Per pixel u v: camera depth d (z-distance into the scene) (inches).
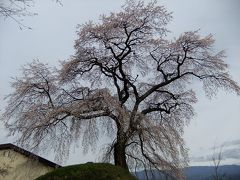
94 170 599.8
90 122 830.5
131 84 894.4
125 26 895.1
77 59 894.4
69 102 882.1
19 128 856.3
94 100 816.9
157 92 991.6
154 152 837.8
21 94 892.0
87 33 884.0
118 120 812.0
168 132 847.1
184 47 941.8
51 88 910.4
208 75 960.9
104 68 918.4
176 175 845.2
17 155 891.4
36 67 932.6
